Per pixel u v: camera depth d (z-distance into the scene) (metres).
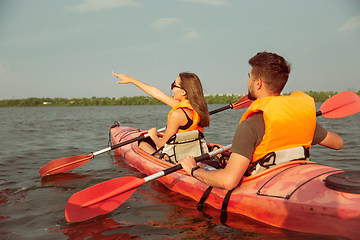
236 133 1.75
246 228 1.85
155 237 1.86
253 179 2.02
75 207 2.18
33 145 6.50
